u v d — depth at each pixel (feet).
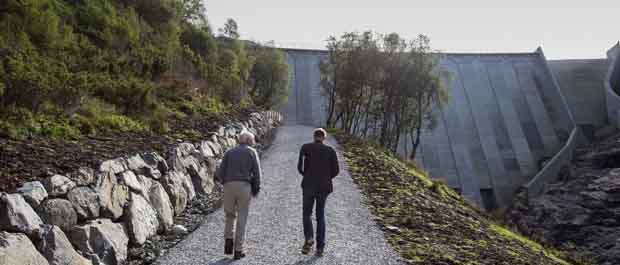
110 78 44.47
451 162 214.90
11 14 40.96
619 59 266.36
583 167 160.97
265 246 22.35
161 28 80.79
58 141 25.72
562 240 112.88
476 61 277.64
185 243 22.67
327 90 145.18
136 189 23.43
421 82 127.75
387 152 83.20
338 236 24.71
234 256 20.20
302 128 112.27
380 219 29.14
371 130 182.91
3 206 14.37
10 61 29.01
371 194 37.35
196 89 66.39
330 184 21.65
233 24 134.51
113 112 38.27
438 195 46.11
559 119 239.71
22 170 18.21
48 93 29.60
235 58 110.83
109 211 20.13
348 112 137.49
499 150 223.71
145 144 31.22
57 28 45.52
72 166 20.12
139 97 41.32
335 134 94.68
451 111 241.96
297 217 28.66
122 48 58.70
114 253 18.66
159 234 23.91
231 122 59.00
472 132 232.53
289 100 237.45
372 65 128.16
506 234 36.17
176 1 91.30
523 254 27.14
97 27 57.82
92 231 18.04
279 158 55.88
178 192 28.78
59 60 41.06
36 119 27.76
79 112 33.58
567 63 286.46
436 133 227.81
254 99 143.13
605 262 93.71
